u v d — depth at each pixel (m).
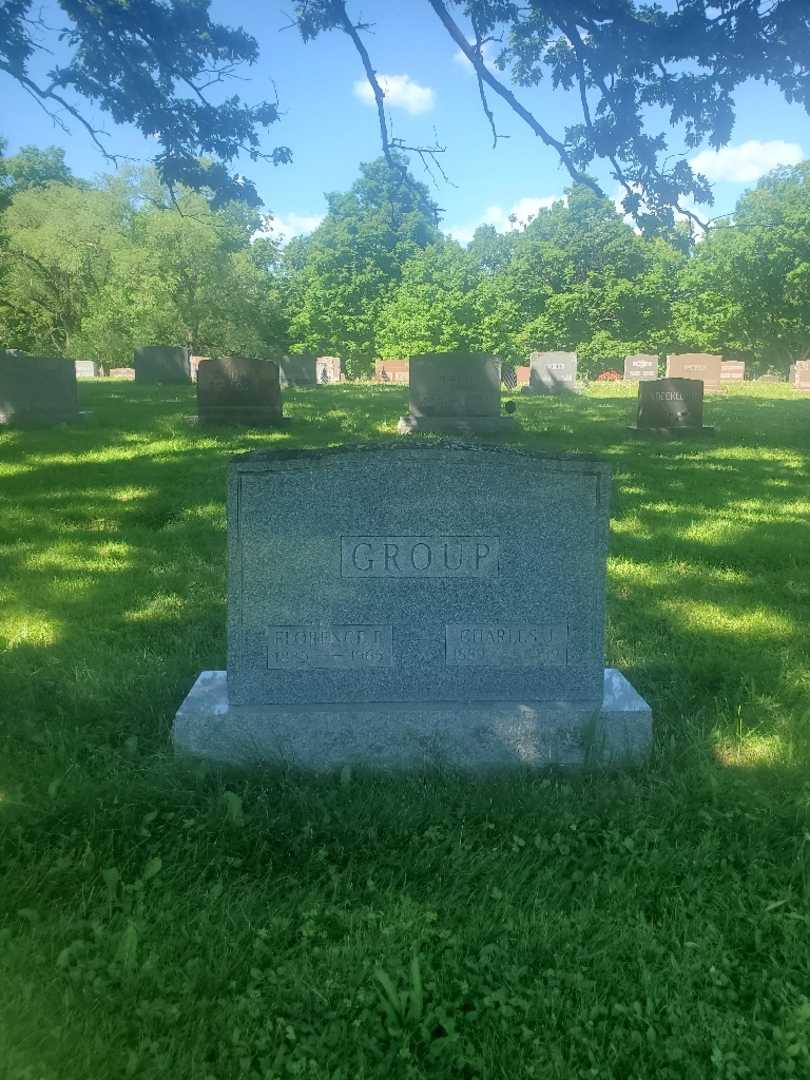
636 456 7.61
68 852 1.72
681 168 5.17
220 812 1.85
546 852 1.75
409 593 2.11
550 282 34.31
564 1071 1.22
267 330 29.58
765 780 2.06
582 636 2.14
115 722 2.35
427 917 1.51
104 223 24.56
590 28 4.75
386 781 2.03
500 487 2.09
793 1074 1.22
